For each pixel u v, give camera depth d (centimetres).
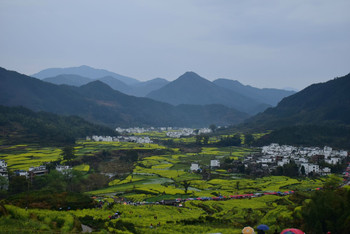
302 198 11950
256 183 16925
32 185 14950
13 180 14275
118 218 9475
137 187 16000
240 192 14662
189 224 9312
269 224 9062
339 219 7200
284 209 10475
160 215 10262
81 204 10362
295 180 17550
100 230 8100
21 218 7881
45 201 9969
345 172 19025
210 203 12281
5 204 9106
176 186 16350
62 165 19312
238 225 9212
